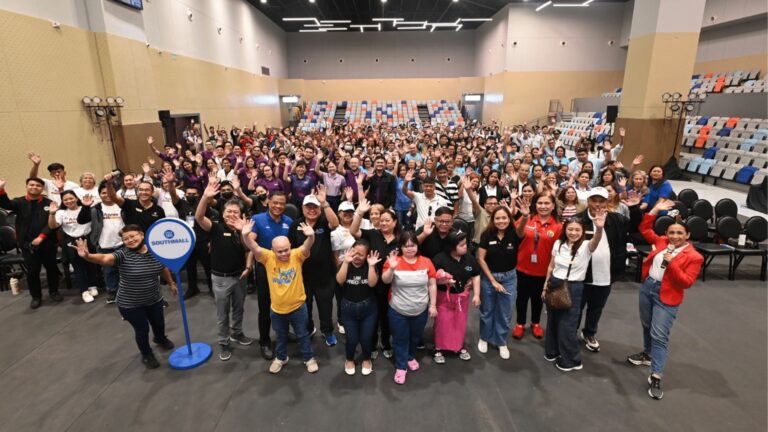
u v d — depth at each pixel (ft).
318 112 85.81
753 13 46.55
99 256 10.75
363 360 11.57
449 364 12.09
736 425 9.53
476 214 16.65
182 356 12.26
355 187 22.77
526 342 13.28
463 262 11.66
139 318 11.53
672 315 10.36
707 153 39.65
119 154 29.07
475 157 28.22
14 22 21.40
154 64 33.78
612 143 39.42
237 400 10.59
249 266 12.40
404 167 23.59
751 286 17.11
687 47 32.86
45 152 23.38
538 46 67.26
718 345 12.77
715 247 17.78
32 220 15.67
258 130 64.85
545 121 69.82
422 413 10.07
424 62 88.99
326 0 59.52
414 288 10.69
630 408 10.15
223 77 50.06
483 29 81.10
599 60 68.03
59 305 16.03
